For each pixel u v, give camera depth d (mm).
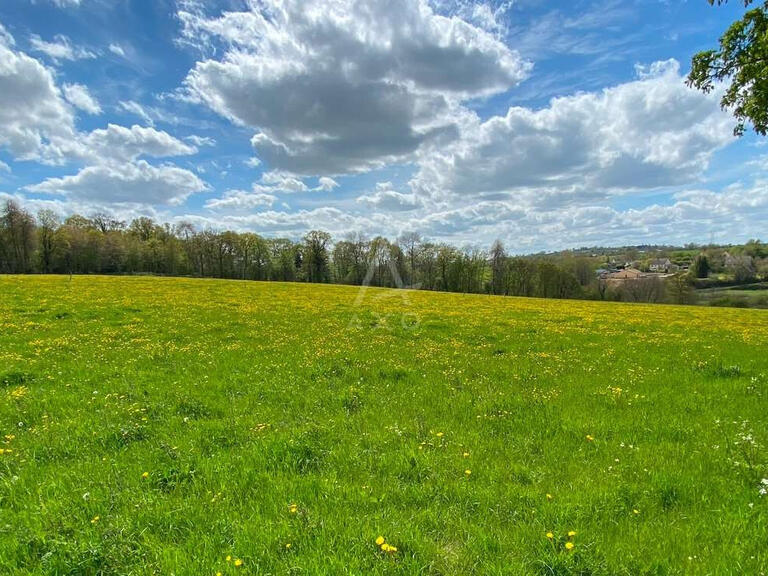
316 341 19797
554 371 14359
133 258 107688
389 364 15102
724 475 6613
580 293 101750
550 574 4383
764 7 14789
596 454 7559
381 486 6262
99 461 6910
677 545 4930
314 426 8438
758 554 4684
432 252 101125
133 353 15898
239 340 19516
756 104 15398
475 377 13539
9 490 5938
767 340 23547
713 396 11180
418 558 4621
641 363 16094
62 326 21906
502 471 6797
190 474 6445
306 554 4633
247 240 120688
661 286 98562
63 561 4406
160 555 4609
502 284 104188
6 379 11836
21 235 94188
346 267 114500
